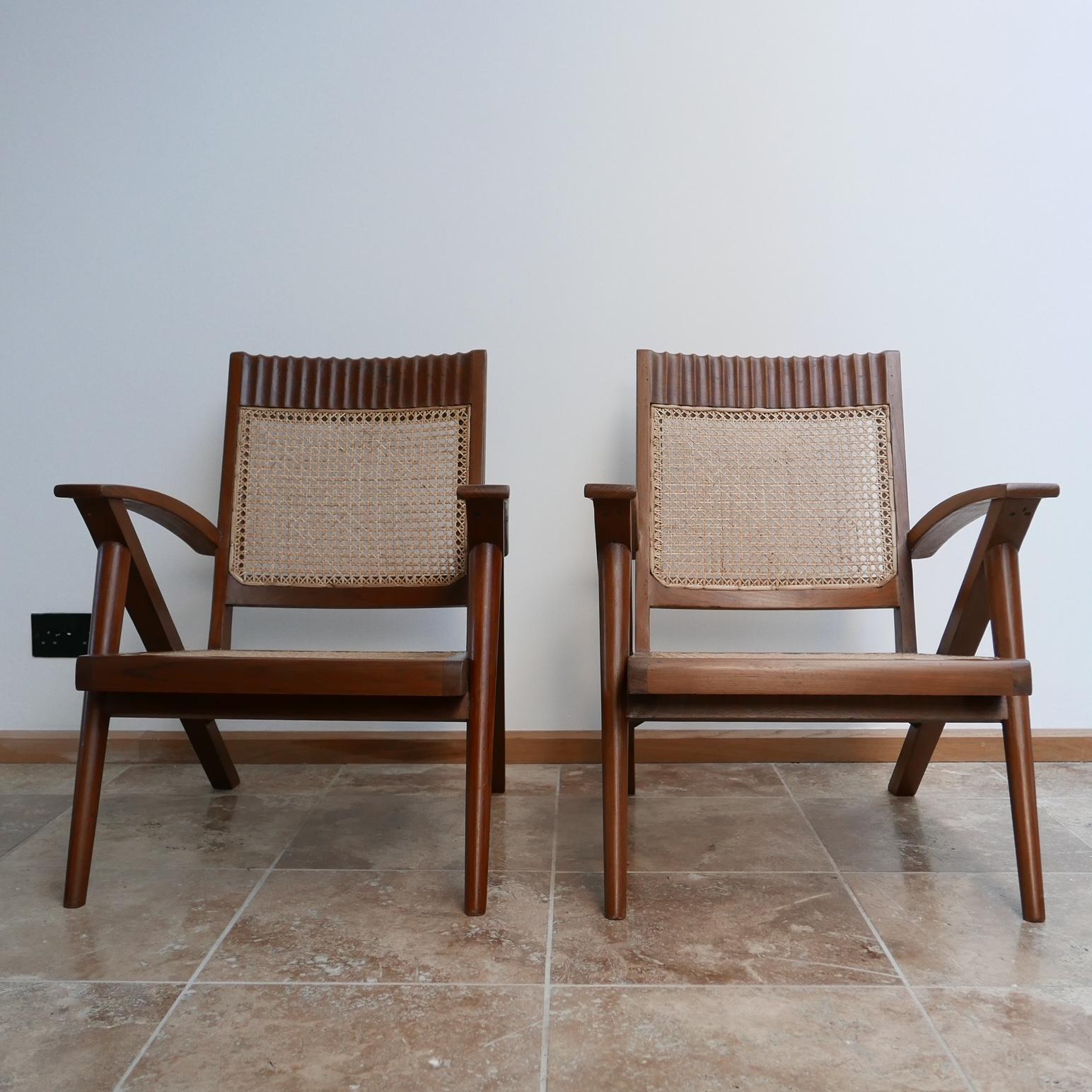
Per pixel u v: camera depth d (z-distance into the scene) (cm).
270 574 144
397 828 135
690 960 93
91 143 174
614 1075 73
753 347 173
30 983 88
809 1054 76
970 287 173
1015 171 173
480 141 174
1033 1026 81
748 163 173
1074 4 174
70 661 174
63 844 128
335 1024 81
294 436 147
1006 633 107
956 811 142
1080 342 172
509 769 168
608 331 173
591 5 174
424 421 147
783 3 174
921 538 135
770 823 137
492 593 108
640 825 136
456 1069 74
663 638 173
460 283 173
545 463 172
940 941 98
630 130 174
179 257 174
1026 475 172
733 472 146
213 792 153
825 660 101
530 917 104
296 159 174
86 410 173
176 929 101
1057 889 112
